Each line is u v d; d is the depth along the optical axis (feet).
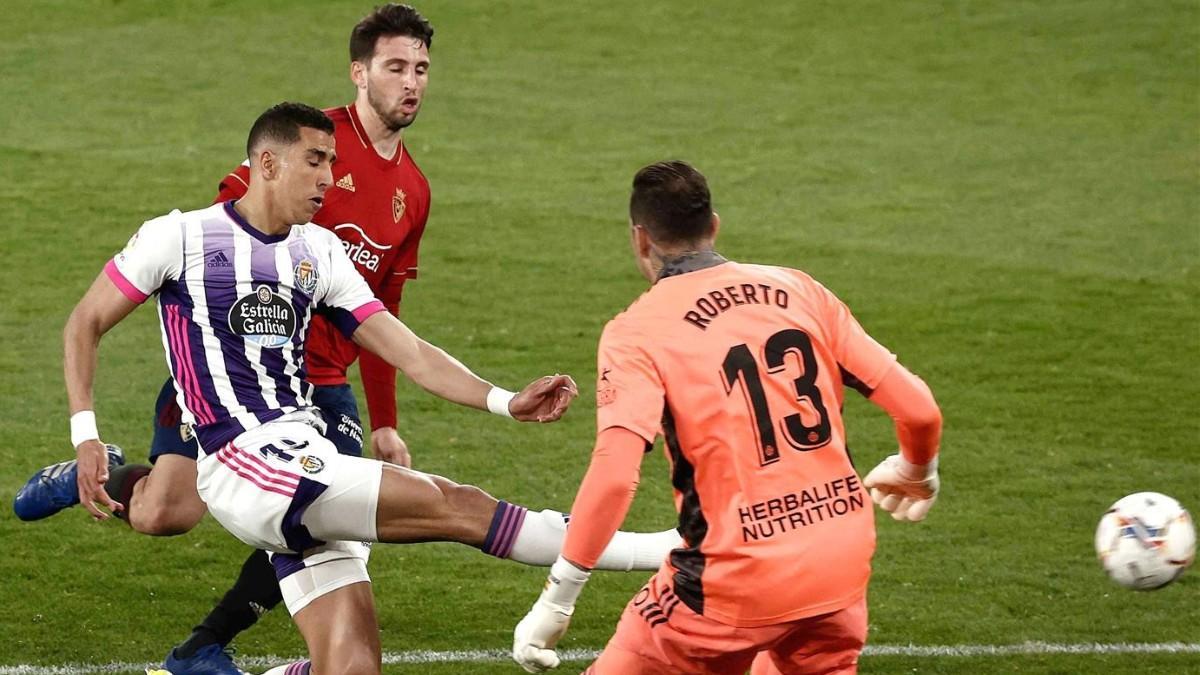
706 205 43.21
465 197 135.44
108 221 123.95
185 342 49.24
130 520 55.52
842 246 124.06
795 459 41.37
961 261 120.57
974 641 60.85
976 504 76.13
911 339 102.53
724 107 168.86
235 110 160.15
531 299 109.60
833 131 161.07
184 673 53.88
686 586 41.63
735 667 42.78
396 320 52.54
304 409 50.52
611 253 121.08
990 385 94.02
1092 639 61.26
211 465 48.98
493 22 200.23
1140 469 80.74
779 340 41.96
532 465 80.74
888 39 197.16
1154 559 50.39
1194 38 194.90
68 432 83.05
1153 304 110.32
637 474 40.32
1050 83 180.24
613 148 152.87
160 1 203.41
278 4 204.44
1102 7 208.23
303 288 50.34
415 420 87.20
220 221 49.80
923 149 155.22
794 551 40.96
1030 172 147.74
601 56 187.62
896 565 68.80
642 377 40.88
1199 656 59.72
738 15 206.18
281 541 48.44
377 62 59.11
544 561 49.93
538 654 42.09
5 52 178.19
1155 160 151.64
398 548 70.13
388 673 57.11
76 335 49.21
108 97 162.71
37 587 64.28
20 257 114.73
